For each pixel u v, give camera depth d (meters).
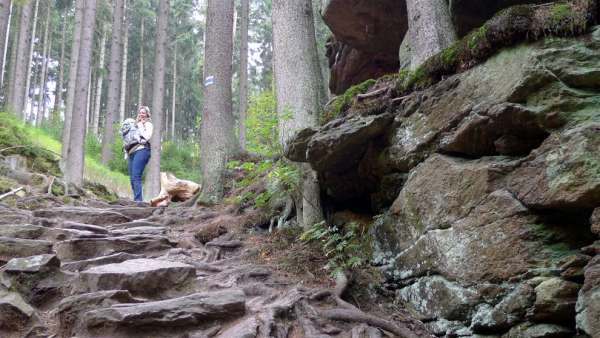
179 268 3.97
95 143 23.00
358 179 4.94
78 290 3.72
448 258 3.51
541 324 2.88
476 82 3.63
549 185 2.94
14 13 26.52
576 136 2.87
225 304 3.45
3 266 3.92
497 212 3.22
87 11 14.65
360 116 4.51
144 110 9.19
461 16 5.70
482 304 3.21
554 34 3.24
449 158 3.74
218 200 7.99
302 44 5.93
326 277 4.35
